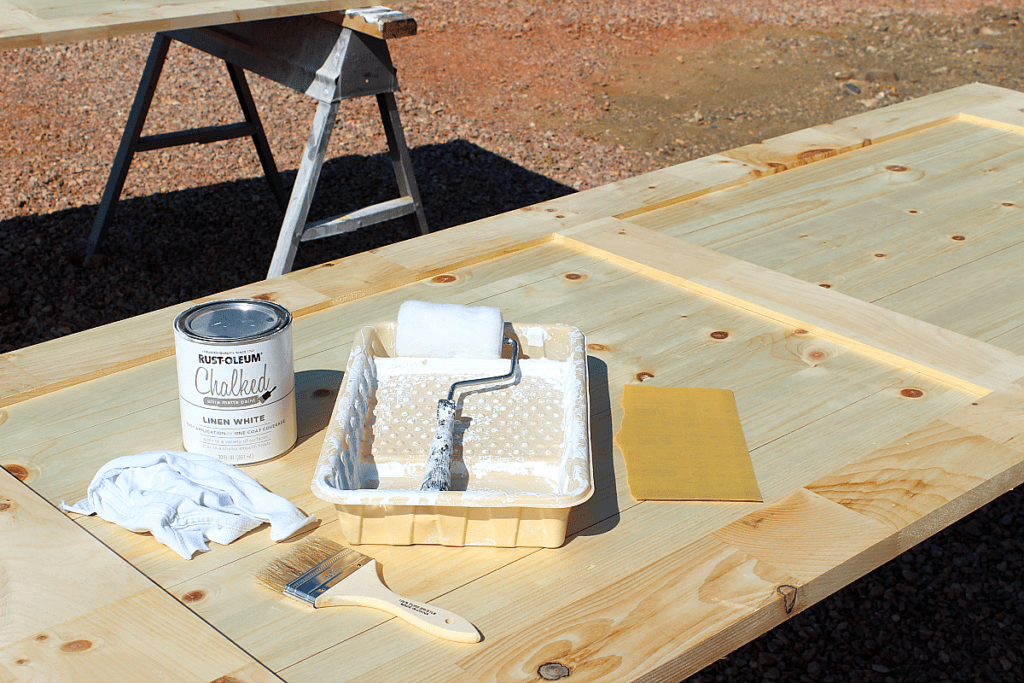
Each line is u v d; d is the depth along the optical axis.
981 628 2.18
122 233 3.78
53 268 3.49
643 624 0.81
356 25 2.41
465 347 1.11
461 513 0.88
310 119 5.08
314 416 1.13
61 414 1.13
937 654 2.10
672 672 0.78
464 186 4.32
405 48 6.18
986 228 1.67
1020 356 1.25
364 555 0.89
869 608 2.25
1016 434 1.09
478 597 0.84
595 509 0.97
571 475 0.90
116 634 0.79
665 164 4.62
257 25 2.72
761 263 1.54
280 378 1.01
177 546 0.89
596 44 6.51
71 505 0.96
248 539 0.92
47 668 0.75
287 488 1.00
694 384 1.20
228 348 0.96
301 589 0.84
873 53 6.46
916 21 7.32
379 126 5.02
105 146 4.62
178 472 0.97
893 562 2.39
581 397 1.03
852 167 1.98
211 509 0.92
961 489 0.99
